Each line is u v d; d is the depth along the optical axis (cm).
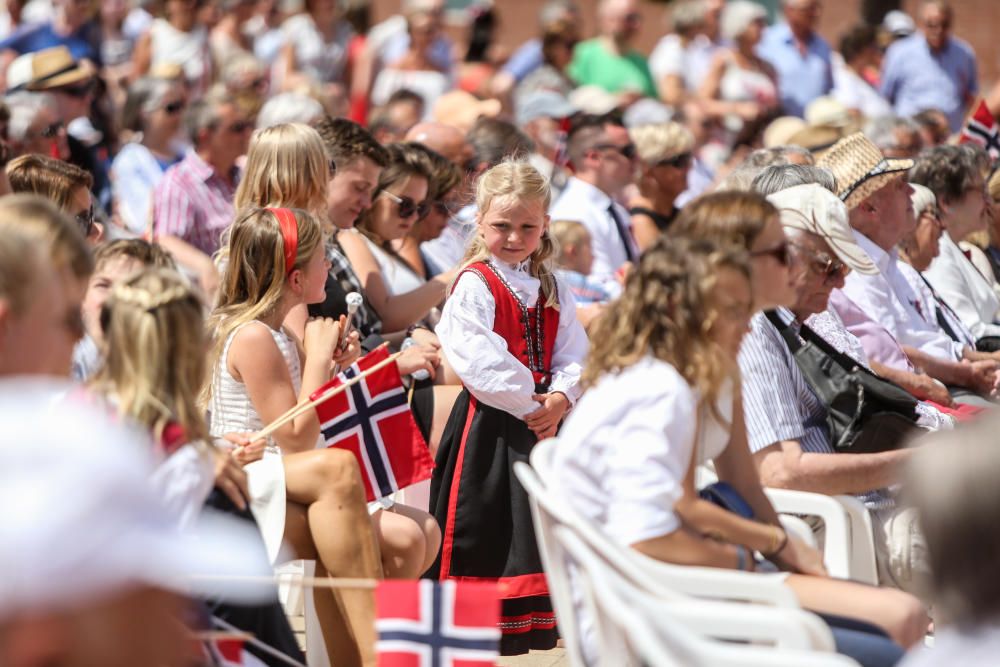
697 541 1171
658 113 3612
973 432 784
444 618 1083
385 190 2092
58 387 1055
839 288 1722
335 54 4300
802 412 1557
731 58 4281
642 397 1154
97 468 523
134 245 1537
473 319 1723
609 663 1097
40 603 506
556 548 1177
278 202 1862
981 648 766
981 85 5588
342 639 1431
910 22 4806
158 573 551
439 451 1764
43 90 2706
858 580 1436
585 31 5841
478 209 1792
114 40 4200
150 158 2819
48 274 1077
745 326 1242
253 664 1133
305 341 1669
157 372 1101
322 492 1417
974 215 2392
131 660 541
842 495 1462
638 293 1200
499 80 4247
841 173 1944
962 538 761
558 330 1808
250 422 1543
